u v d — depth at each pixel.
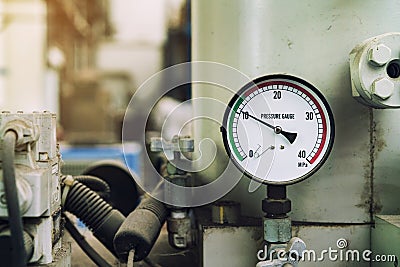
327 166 0.77
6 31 4.02
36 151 0.62
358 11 0.77
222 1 0.83
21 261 0.53
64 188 0.79
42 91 4.20
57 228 0.68
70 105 5.34
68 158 1.90
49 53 4.41
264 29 0.80
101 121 5.59
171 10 2.31
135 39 5.53
